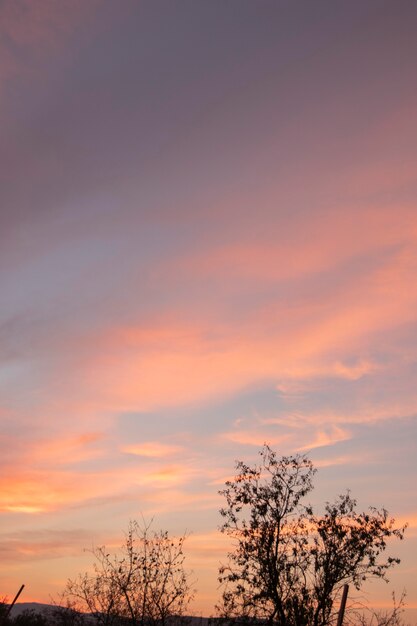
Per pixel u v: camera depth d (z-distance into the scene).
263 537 39.66
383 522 39.62
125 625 41.81
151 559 42.88
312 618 37.81
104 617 42.12
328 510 40.09
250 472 41.22
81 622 44.25
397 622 38.22
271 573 38.75
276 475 41.16
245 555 39.66
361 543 39.03
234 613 39.06
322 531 39.50
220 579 39.53
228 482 41.31
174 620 41.41
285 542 39.81
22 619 47.97
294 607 38.06
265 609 38.69
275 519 40.06
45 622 46.59
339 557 38.94
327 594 38.19
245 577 39.25
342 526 39.72
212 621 39.28
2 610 49.47
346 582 38.81
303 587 38.72
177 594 42.09
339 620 37.53
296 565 39.19
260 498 40.56
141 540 43.34
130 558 43.03
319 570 38.94
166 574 42.53
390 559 38.88
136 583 42.41
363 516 39.72
